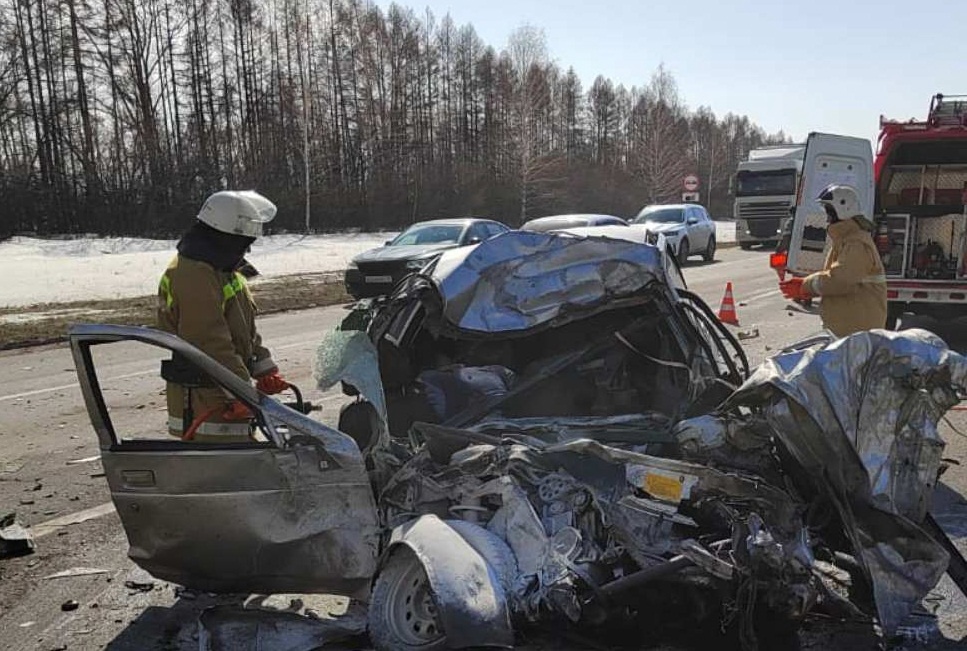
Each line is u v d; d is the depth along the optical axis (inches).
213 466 134.3
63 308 587.8
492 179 1980.8
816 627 142.2
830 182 358.3
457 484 144.6
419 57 2277.3
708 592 135.7
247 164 1771.7
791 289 285.3
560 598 125.3
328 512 135.7
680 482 137.3
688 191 1311.5
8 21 1624.0
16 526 189.6
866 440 131.3
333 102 2071.9
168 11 1749.5
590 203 2271.2
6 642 141.5
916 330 142.6
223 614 142.4
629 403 191.3
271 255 1089.4
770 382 136.5
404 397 185.8
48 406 318.0
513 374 195.3
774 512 133.9
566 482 140.7
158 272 851.4
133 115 1652.3
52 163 1615.4
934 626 143.3
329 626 139.3
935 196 437.7
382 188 1846.7
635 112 2891.2
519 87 2039.9
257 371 167.5
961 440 257.4
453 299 184.2
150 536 138.6
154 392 337.4
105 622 148.6
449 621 117.6
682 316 186.1
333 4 2057.1
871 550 129.7
